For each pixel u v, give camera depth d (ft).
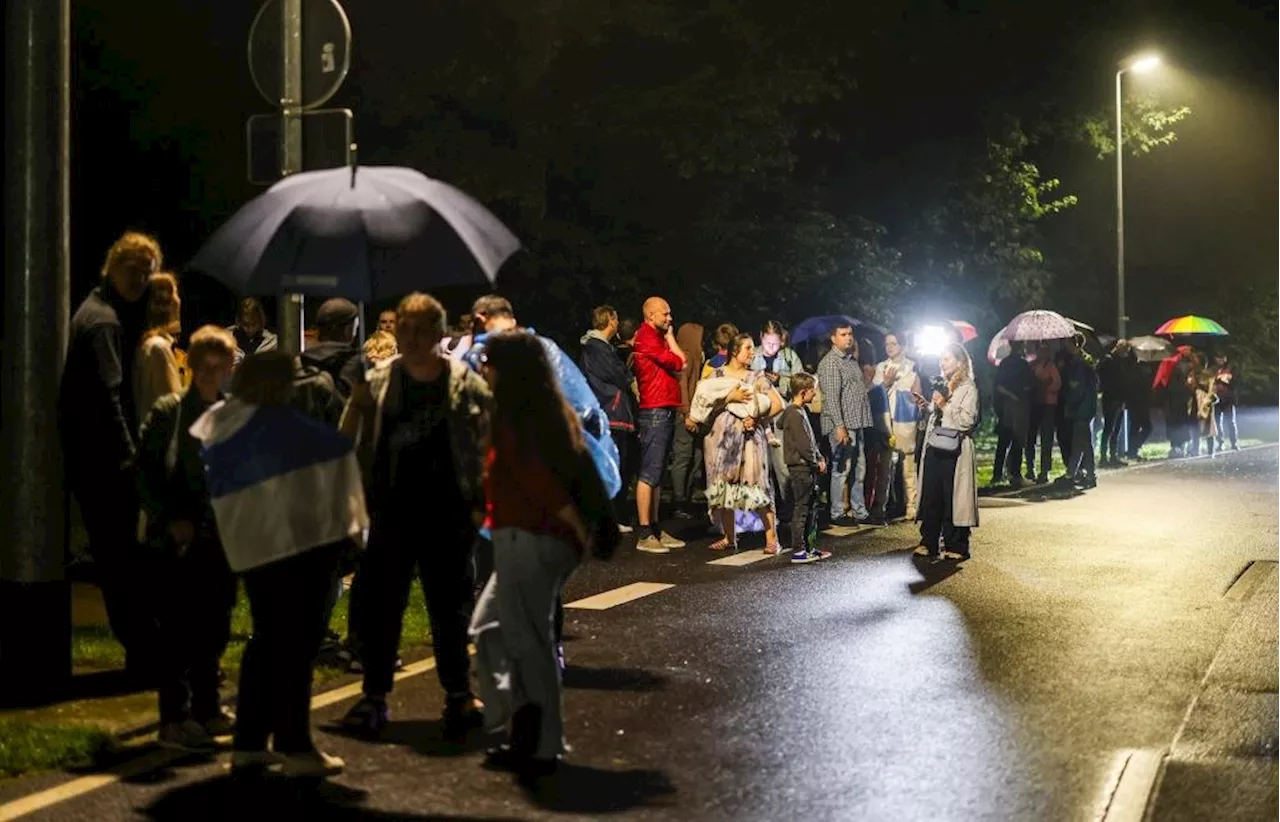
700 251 85.30
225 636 24.13
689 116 79.87
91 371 26.35
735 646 32.09
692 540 48.34
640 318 81.61
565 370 28.35
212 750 23.89
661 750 24.17
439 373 24.50
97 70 63.52
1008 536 50.75
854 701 27.37
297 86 29.89
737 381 45.29
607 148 79.97
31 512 26.84
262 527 21.50
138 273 27.37
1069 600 38.22
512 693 22.52
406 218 25.14
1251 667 30.66
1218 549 47.98
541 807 21.31
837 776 22.79
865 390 52.37
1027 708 27.04
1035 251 113.09
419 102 71.61
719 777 22.72
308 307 68.54
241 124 66.18
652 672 29.66
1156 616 36.11
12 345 26.86
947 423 44.55
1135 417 87.15
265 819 20.79
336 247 24.76
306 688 22.22
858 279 93.81
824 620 35.06
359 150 73.77
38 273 26.84
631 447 51.03
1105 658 31.30
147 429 23.57
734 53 83.66
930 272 109.60
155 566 25.38
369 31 71.26
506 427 22.22
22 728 24.35
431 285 26.27
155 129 63.87
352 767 23.22
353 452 22.11
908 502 55.01
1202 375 94.48
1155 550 47.57
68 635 27.27
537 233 76.18
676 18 79.82
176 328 27.55
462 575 24.85
